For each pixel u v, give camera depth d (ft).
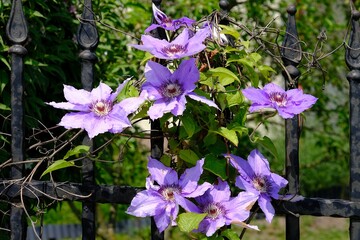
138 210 7.01
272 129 24.09
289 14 7.50
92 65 7.51
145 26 17.35
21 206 7.54
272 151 7.43
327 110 21.25
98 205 22.48
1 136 10.19
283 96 7.10
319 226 31.58
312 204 7.35
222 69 7.18
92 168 7.51
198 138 7.39
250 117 19.38
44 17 11.31
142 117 7.38
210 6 18.03
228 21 7.77
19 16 7.59
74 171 11.73
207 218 7.11
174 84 6.95
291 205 7.37
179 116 7.13
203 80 7.16
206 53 7.38
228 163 7.26
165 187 7.09
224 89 7.22
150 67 6.98
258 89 7.11
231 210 7.11
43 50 11.57
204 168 7.21
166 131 7.44
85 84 7.50
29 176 7.48
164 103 6.90
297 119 7.46
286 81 7.51
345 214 7.31
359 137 7.36
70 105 7.07
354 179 7.36
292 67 7.48
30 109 11.24
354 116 7.37
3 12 11.04
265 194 7.20
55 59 11.42
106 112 7.02
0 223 10.78
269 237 28.55
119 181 19.24
